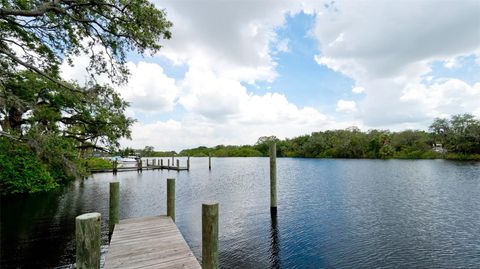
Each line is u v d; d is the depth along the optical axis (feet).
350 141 218.18
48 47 32.58
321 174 90.38
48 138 33.04
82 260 8.76
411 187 57.11
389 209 37.91
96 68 35.01
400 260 20.95
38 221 30.50
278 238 26.30
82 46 33.24
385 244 24.40
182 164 172.96
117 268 12.72
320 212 36.65
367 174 87.20
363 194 50.16
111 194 20.84
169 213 22.85
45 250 22.13
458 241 24.94
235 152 330.54
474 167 105.81
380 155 200.95
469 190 52.26
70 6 27.89
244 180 77.61
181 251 14.98
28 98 37.01
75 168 37.73
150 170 115.65
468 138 166.09
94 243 8.98
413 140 198.70
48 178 46.73
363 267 19.90
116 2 29.91
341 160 188.65
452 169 98.43
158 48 33.40
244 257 21.88
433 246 23.76
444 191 51.49
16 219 31.19
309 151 254.47
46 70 34.60
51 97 40.52
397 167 114.11
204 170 117.29
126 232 18.40
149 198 48.39
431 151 182.80
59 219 31.42
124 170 107.86
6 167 41.42
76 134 48.29
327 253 22.52
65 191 52.42
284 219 33.22
